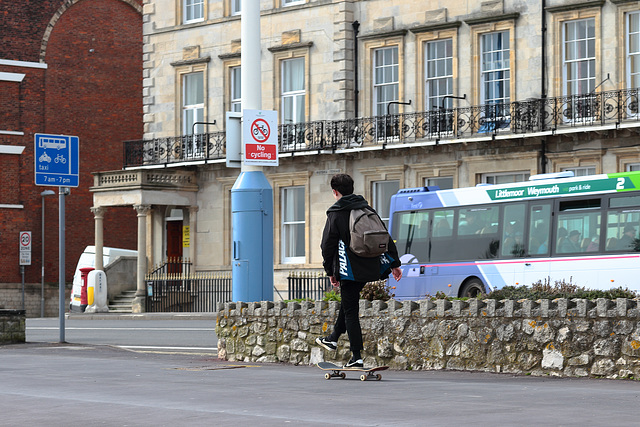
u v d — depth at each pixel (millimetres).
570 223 42469
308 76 64438
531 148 56094
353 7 63219
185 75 71125
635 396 15805
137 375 19766
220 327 26000
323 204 63562
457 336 21906
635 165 52906
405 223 48594
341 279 18641
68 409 14625
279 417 13453
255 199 27859
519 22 57312
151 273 68875
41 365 22359
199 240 69375
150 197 67188
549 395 15898
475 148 58000
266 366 23297
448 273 46531
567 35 56156
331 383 18094
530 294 24656
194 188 69438
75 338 41594
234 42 68000
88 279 67938
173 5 71125
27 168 77375
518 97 57250
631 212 40562
